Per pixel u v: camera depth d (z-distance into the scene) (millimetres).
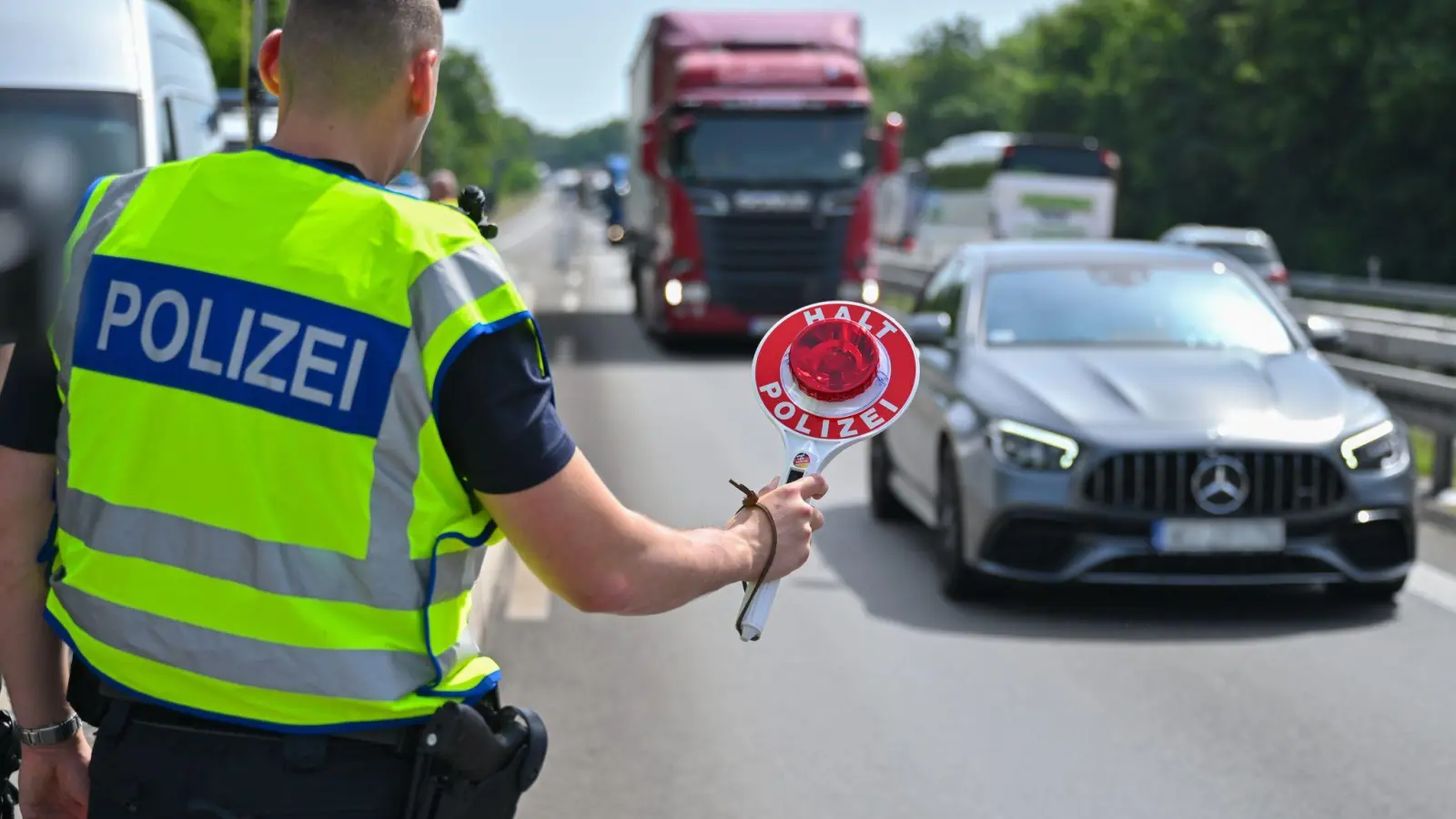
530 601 7652
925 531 9414
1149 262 8945
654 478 11148
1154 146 59781
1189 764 5352
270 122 7754
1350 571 7250
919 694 6145
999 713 5918
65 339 2080
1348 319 24266
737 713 5902
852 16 22703
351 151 2078
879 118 161375
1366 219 51906
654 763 5340
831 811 4906
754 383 2221
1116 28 74625
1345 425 7344
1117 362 7891
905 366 2219
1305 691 6203
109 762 2059
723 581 2135
